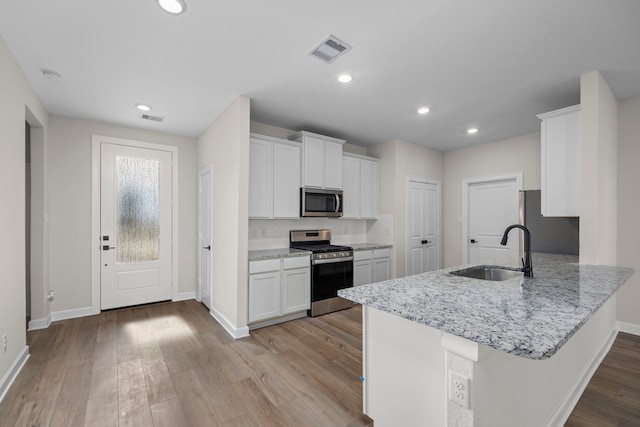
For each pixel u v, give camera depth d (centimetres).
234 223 301
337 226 461
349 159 436
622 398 198
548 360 161
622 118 302
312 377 221
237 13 174
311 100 304
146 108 321
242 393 201
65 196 343
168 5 167
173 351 262
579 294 146
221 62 229
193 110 329
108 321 335
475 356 100
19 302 229
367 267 416
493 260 263
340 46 209
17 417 175
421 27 187
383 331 155
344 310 384
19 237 230
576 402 193
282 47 210
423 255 482
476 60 226
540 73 246
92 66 234
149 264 398
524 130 400
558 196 262
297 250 373
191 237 430
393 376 150
